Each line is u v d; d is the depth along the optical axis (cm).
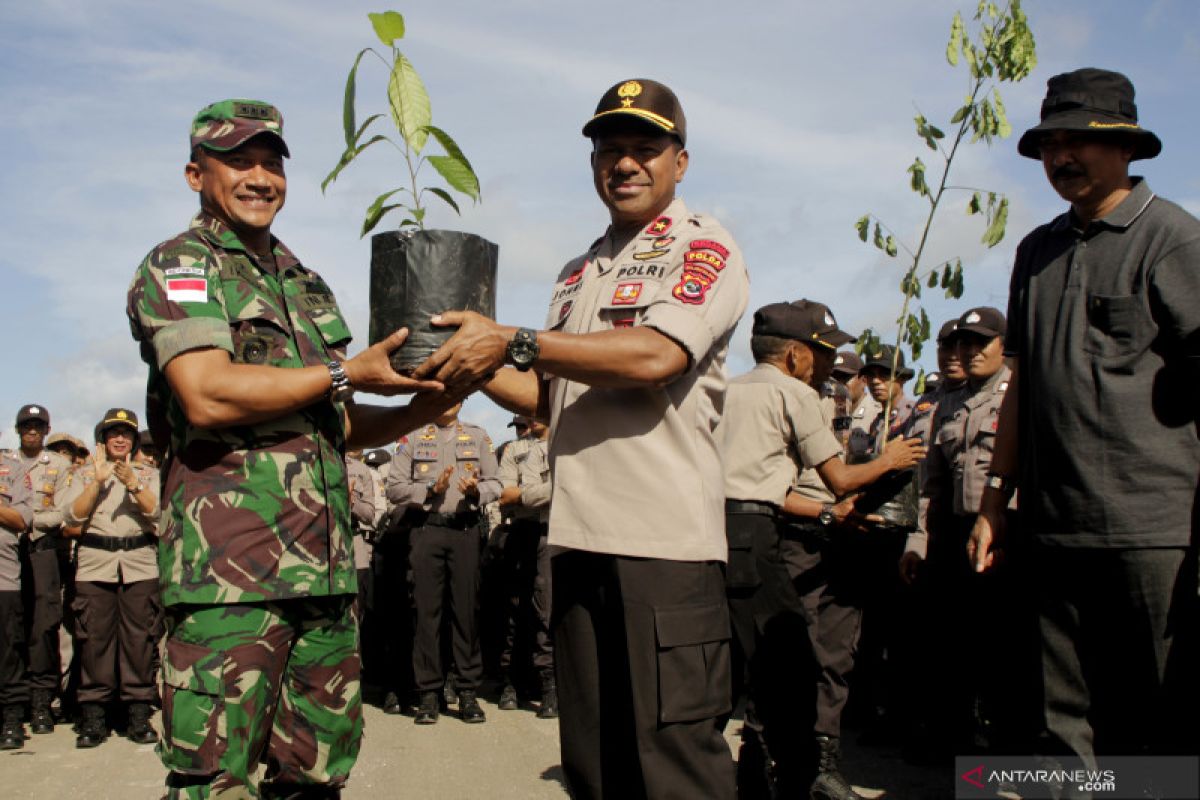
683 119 302
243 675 281
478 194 303
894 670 650
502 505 847
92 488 720
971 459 554
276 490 291
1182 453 292
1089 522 299
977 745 539
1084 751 305
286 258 326
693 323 269
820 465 440
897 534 534
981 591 538
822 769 495
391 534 836
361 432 333
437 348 275
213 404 275
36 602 774
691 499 276
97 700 720
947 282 487
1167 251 294
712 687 275
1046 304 318
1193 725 288
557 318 309
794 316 454
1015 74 466
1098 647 303
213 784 276
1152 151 314
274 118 310
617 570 276
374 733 730
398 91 305
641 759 271
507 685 840
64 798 565
